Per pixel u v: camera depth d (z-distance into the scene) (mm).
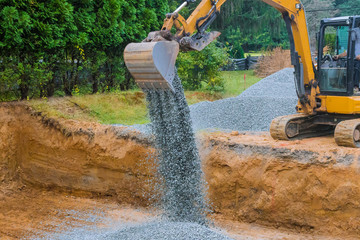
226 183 12164
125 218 12648
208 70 24922
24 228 12023
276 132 12508
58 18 16141
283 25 37875
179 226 9953
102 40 17953
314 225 10930
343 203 10500
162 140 10945
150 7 21266
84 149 14375
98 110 17141
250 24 37812
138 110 18281
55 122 15188
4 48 15273
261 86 21641
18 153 15562
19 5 14945
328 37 12578
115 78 20078
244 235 11094
